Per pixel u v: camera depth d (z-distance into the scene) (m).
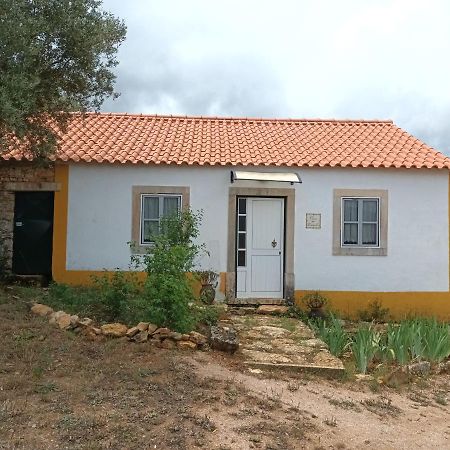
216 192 12.35
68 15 9.79
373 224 12.62
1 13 9.07
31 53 9.27
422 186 12.56
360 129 15.25
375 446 5.64
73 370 6.64
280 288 12.57
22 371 6.46
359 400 7.01
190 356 7.68
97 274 12.17
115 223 12.26
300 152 13.05
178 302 8.25
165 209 12.38
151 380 6.57
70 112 11.73
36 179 12.27
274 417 5.98
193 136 14.20
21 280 12.02
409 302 12.49
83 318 8.52
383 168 12.38
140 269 12.09
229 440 5.29
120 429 5.25
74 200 12.25
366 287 12.45
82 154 12.23
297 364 7.91
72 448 4.85
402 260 12.52
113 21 10.56
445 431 6.29
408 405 7.11
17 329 7.70
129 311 8.81
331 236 12.45
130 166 12.22
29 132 10.75
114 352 7.38
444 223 12.58
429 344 9.16
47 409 5.56
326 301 12.01
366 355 8.54
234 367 7.63
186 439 5.19
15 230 12.40
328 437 5.67
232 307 12.01
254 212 12.59
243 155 12.70
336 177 12.45
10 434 5.02
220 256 12.33
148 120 15.47
